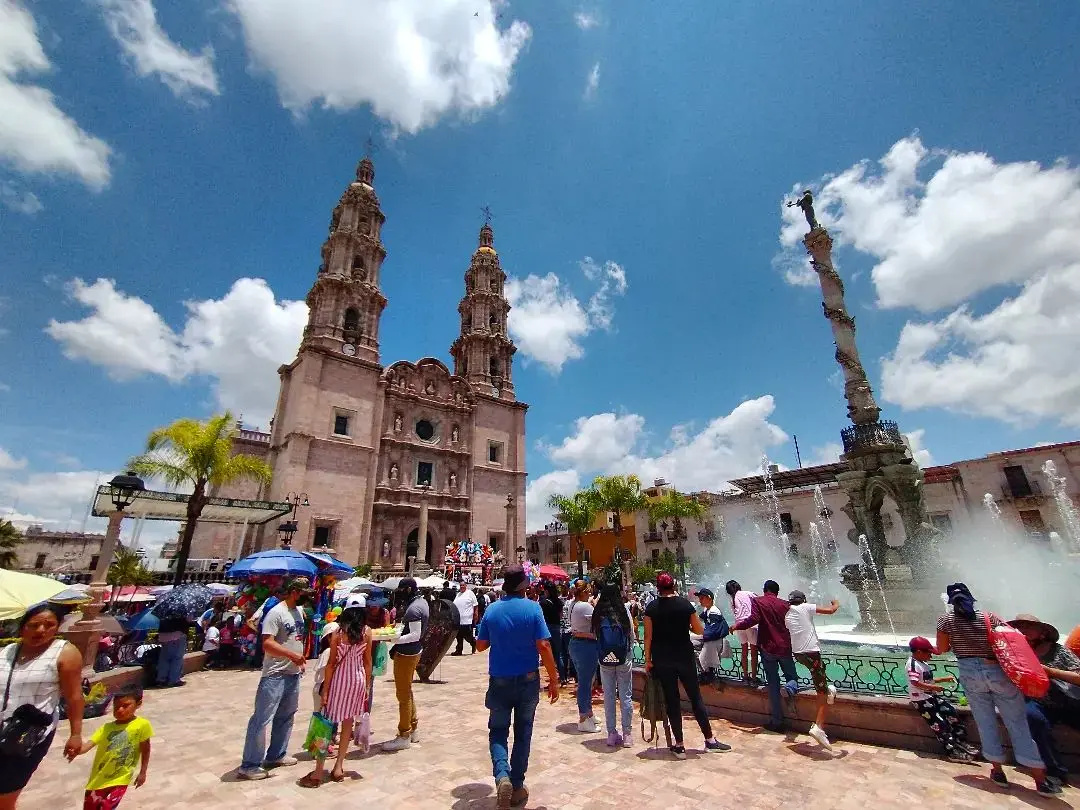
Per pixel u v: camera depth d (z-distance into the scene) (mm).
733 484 48094
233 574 13562
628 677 7094
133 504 26641
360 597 13398
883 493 18000
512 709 5465
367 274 48062
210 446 25906
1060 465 32156
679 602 6797
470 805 5191
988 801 4934
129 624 12945
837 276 20828
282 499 37594
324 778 5891
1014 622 6133
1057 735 5605
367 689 6809
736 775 5766
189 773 6117
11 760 4047
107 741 4754
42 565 52031
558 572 20703
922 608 15398
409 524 43312
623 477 40312
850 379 19578
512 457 52531
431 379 49719
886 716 6562
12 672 4230
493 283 61250
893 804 4953
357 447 41594
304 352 41500
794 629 7113
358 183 51125
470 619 16781
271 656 6332
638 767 6098
